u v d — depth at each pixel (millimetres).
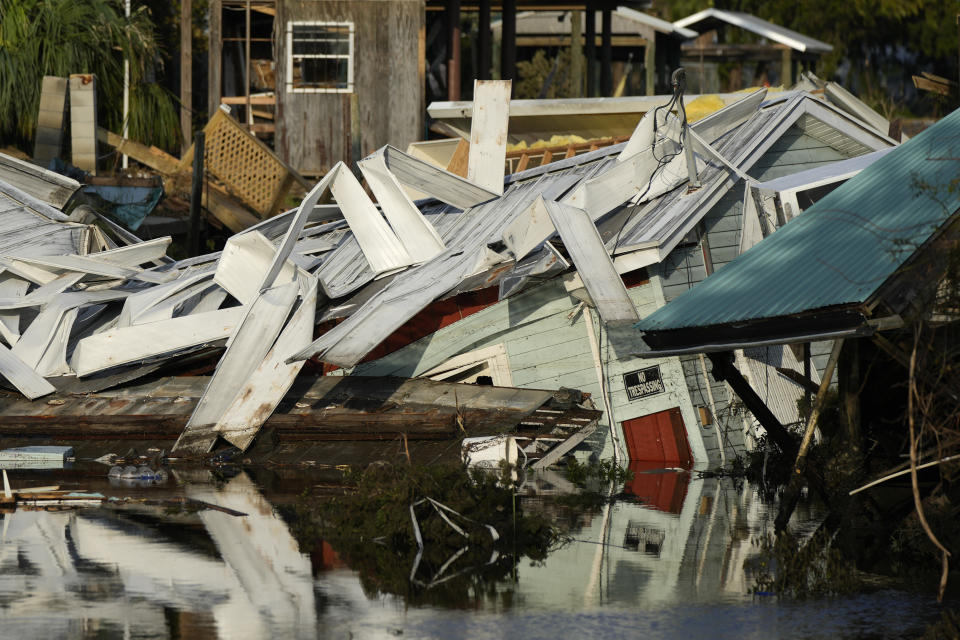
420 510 27375
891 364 33000
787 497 31766
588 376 42344
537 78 107500
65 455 40125
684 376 41469
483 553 25844
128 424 41312
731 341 27844
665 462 41500
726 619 20562
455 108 69750
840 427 30266
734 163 44500
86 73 75000
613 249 41875
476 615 20797
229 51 85250
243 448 39875
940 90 66062
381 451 38812
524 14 107250
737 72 126000
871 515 29531
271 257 45594
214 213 67500
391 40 74812
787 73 102125
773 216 42500
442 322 43875
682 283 42938
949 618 19984
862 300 24578
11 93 73875
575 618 20625
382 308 40688
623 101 67500
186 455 39656
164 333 44219
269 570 24016
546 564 24797
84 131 66562
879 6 135125
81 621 20328
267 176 67500
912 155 31609
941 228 25266
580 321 42344
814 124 48562
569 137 65938
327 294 44656
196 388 43625
